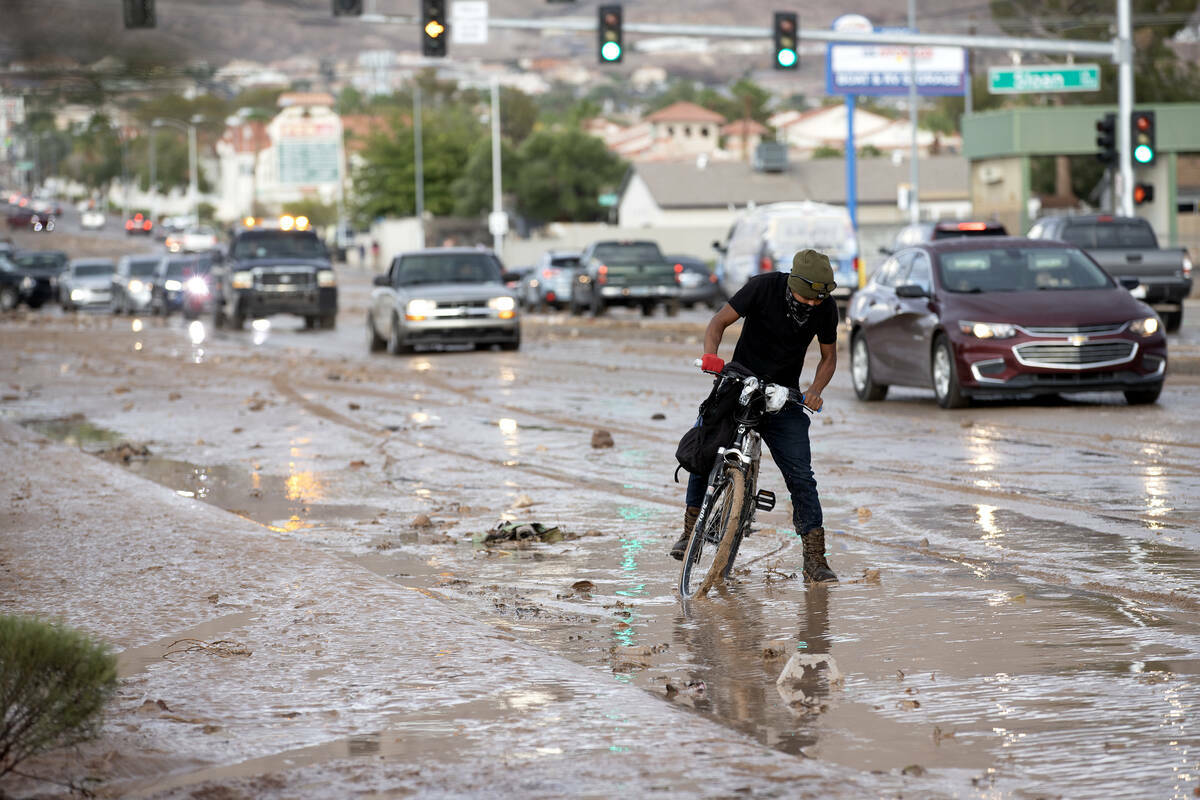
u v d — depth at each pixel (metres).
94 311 154.50
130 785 14.35
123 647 19.69
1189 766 14.45
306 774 14.45
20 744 13.78
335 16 92.56
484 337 82.06
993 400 50.75
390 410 52.75
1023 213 160.62
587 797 13.60
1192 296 124.75
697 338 91.88
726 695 17.42
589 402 54.03
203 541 27.03
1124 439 39.53
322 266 111.75
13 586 23.45
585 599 22.86
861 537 27.16
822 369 23.36
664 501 31.98
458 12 94.00
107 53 159.75
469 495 33.47
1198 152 158.38
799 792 13.63
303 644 19.53
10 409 55.56
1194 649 18.80
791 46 93.00
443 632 20.03
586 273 123.69
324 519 30.77
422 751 15.09
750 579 23.95
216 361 79.56
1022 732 15.70
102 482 34.69
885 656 18.95
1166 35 193.12
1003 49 94.12
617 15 94.31
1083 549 25.38
